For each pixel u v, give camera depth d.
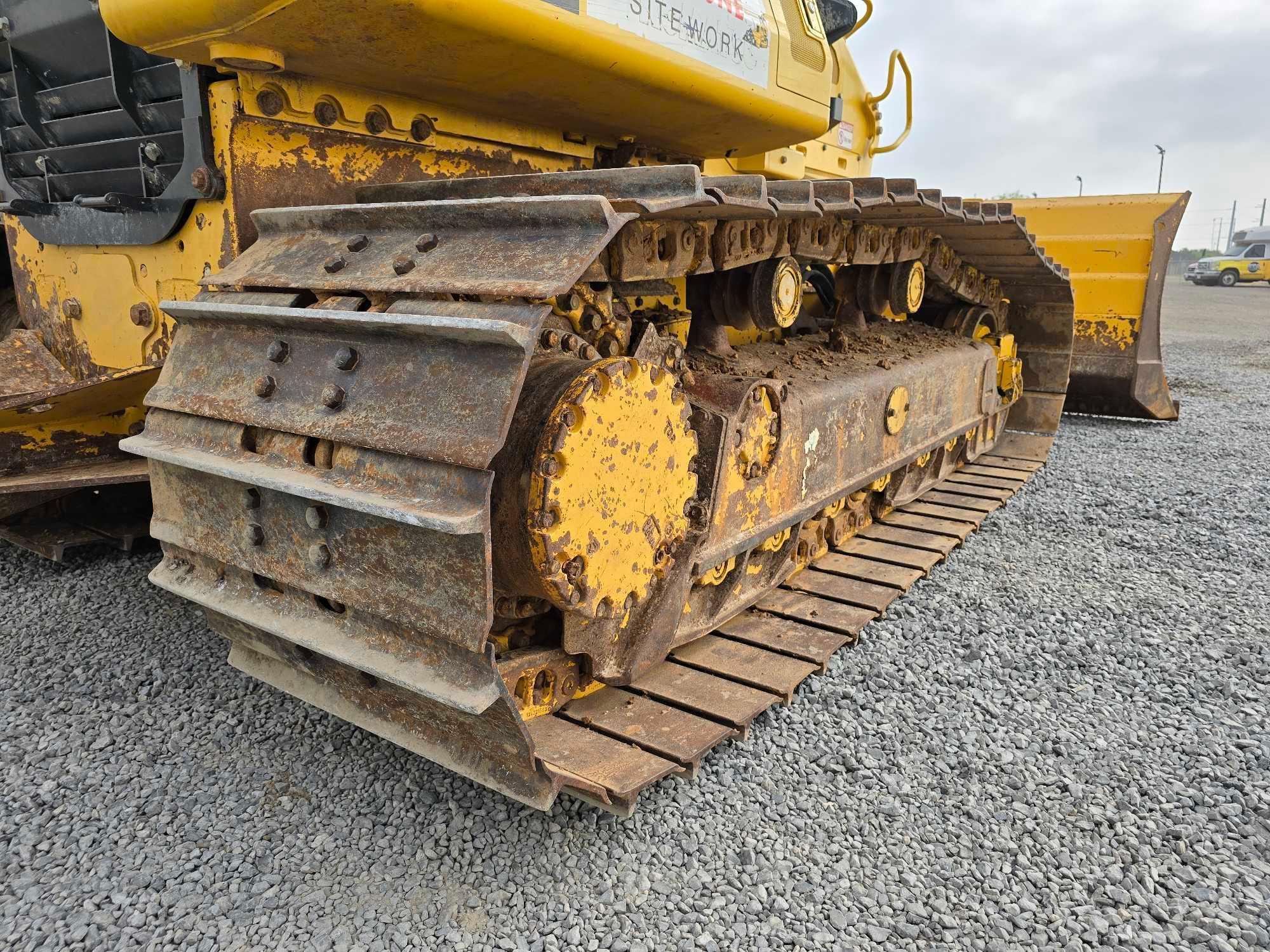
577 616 2.38
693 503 2.57
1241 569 4.39
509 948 1.98
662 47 2.84
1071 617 3.79
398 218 2.30
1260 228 34.66
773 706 2.98
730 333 3.88
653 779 2.27
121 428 3.74
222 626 2.68
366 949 1.97
